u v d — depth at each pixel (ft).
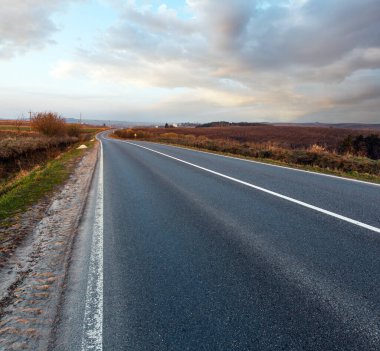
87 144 112.57
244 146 67.00
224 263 11.41
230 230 14.99
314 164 42.42
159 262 11.68
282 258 11.67
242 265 11.19
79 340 7.54
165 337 7.49
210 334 7.54
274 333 7.51
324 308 8.46
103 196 23.50
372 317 8.04
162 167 39.81
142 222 16.67
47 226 16.83
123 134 206.39
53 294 9.76
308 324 7.81
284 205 19.49
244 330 7.64
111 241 14.03
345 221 15.90
